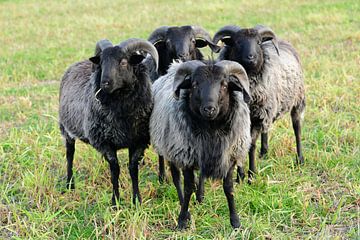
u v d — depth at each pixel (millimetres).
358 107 16844
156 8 41031
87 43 30422
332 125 15359
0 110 18828
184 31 13727
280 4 38844
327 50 24875
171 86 11047
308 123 16141
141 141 11750
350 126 15492
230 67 9766
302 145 14781
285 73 13383
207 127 10086
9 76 23922
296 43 27000
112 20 36656
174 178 11570
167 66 13922
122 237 10188
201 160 10367
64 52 28359
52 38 32562
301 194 11586
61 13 42188
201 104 9523
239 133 10352
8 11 43812
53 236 10562
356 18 31859
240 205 11352
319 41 27047
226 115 10070
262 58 12297
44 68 25125
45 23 37969
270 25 32000
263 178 12781
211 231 10555
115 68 10641
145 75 11211
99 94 11070
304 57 23656
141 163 14008
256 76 12258
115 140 11461
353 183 12148
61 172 13742
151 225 10859
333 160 13320
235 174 13445
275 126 15750
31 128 16219
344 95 17812
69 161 13133
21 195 12523
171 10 39625
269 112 12648
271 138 14977
